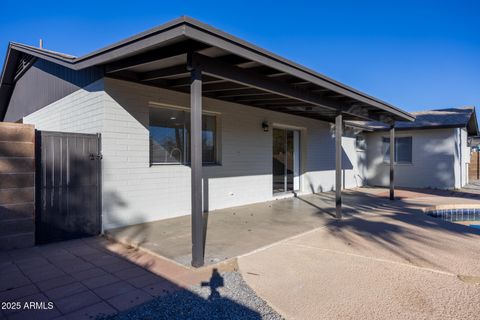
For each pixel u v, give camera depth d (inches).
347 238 210.2
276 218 269.9
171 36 138.6
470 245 195.3
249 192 342.0
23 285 135.7
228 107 312.3
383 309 114.5
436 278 142.7
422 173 550.6
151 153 255.9
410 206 341.4
